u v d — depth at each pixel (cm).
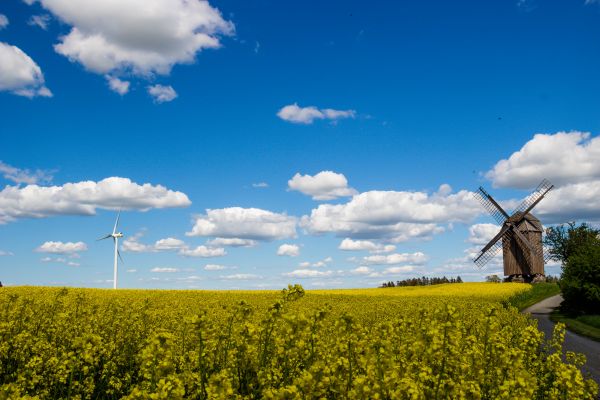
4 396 645
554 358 938
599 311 4266
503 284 6706
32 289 3428
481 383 837
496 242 7050
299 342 788
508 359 836
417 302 3266
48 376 980
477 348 923
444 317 844
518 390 735
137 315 1452
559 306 5006
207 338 862
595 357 1994
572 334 2947
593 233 7538
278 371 808
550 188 6975
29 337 1154
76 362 795
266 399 636
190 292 4116
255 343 844
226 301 2864
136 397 605
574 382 780
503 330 1271
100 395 1038
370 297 4334
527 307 5109
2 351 1085
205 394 748
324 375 712
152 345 686
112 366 1066
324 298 4069
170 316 1677
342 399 702
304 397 652
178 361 1000
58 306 1511
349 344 773
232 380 804
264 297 3534
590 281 4378
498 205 7156
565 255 7750
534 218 6981
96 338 792
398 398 636
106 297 2928
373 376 672
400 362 826
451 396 729
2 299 1670
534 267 6775
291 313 800
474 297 4688
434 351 780
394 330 988
